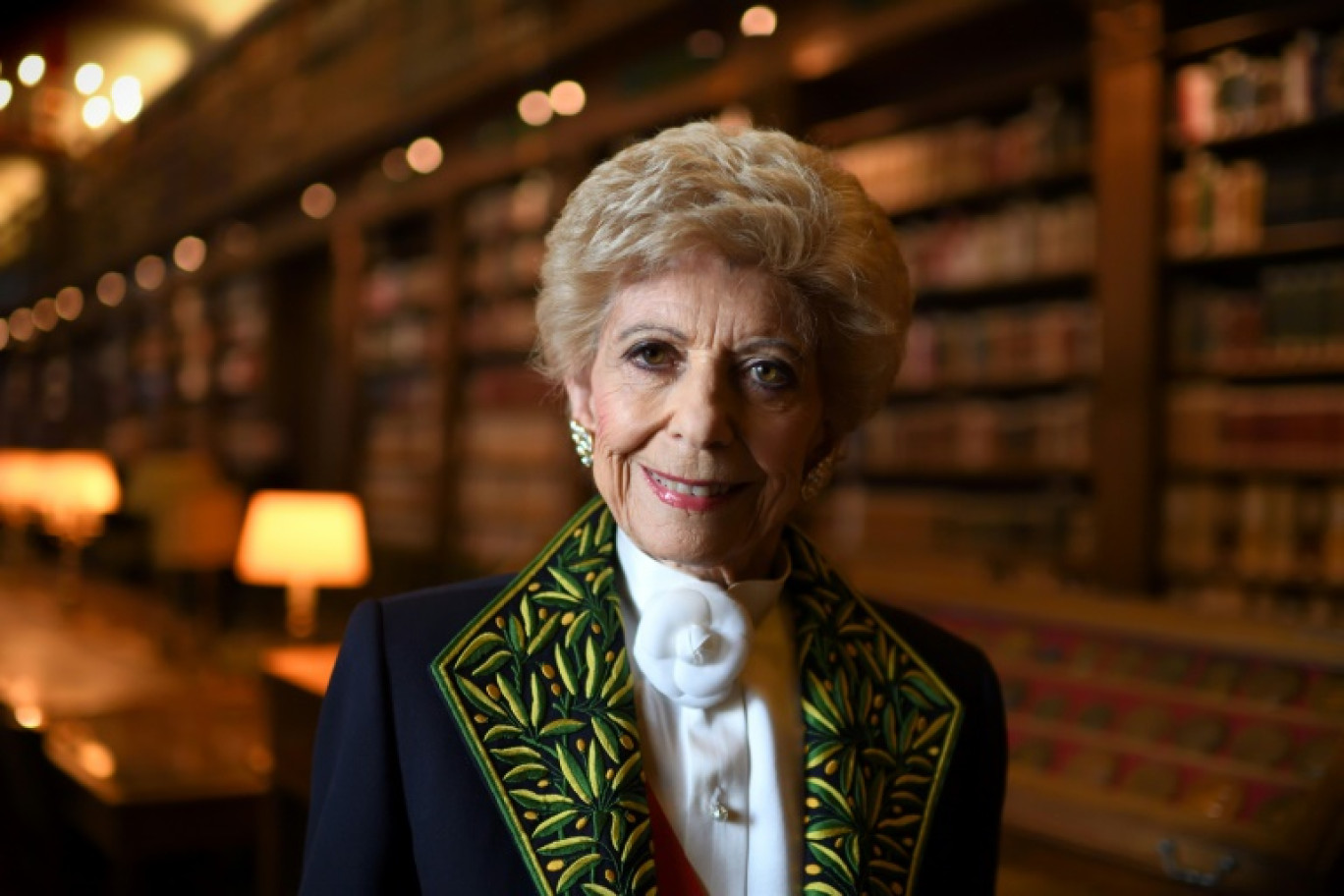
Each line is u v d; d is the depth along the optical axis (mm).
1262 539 3621
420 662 1121
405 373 8180
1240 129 3594
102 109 7316
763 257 1041
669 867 1072
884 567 2639
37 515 9430
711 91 5121
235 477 9992
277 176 9031
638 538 1105
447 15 7074
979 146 4426
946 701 1250
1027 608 2264
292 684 2604
